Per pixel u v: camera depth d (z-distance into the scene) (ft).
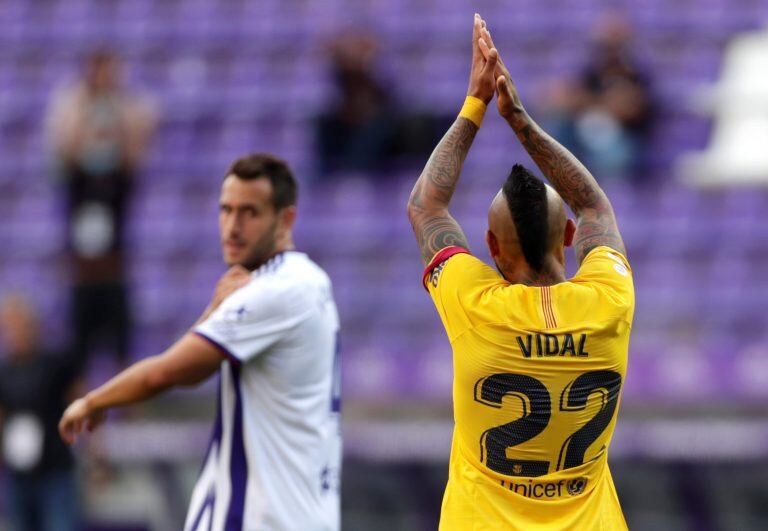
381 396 119.03
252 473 53.21
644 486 106.73
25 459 103.60
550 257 42.09
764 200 140.05
